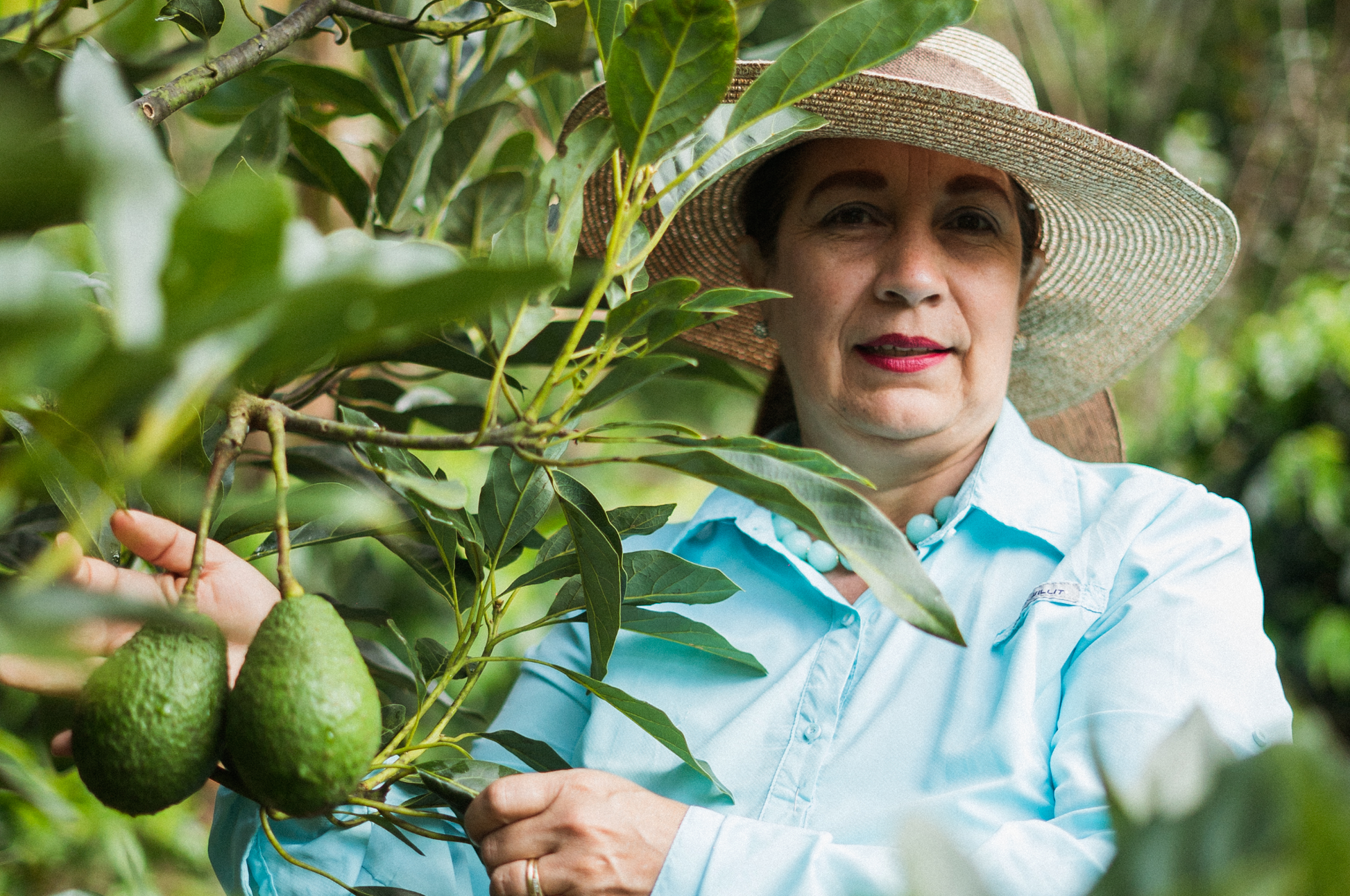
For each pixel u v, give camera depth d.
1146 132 6.01
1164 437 4.81
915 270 1.45
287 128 1.36
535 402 0.83
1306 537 4.62
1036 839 1.04
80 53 0.44
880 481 1.59
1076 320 1.96
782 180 1.60
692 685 1.43
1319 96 5.70
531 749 1.16
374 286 0.43
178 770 0.71
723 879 1.08
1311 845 0.36
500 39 1.64
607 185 1.69
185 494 0.90
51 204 0.43
